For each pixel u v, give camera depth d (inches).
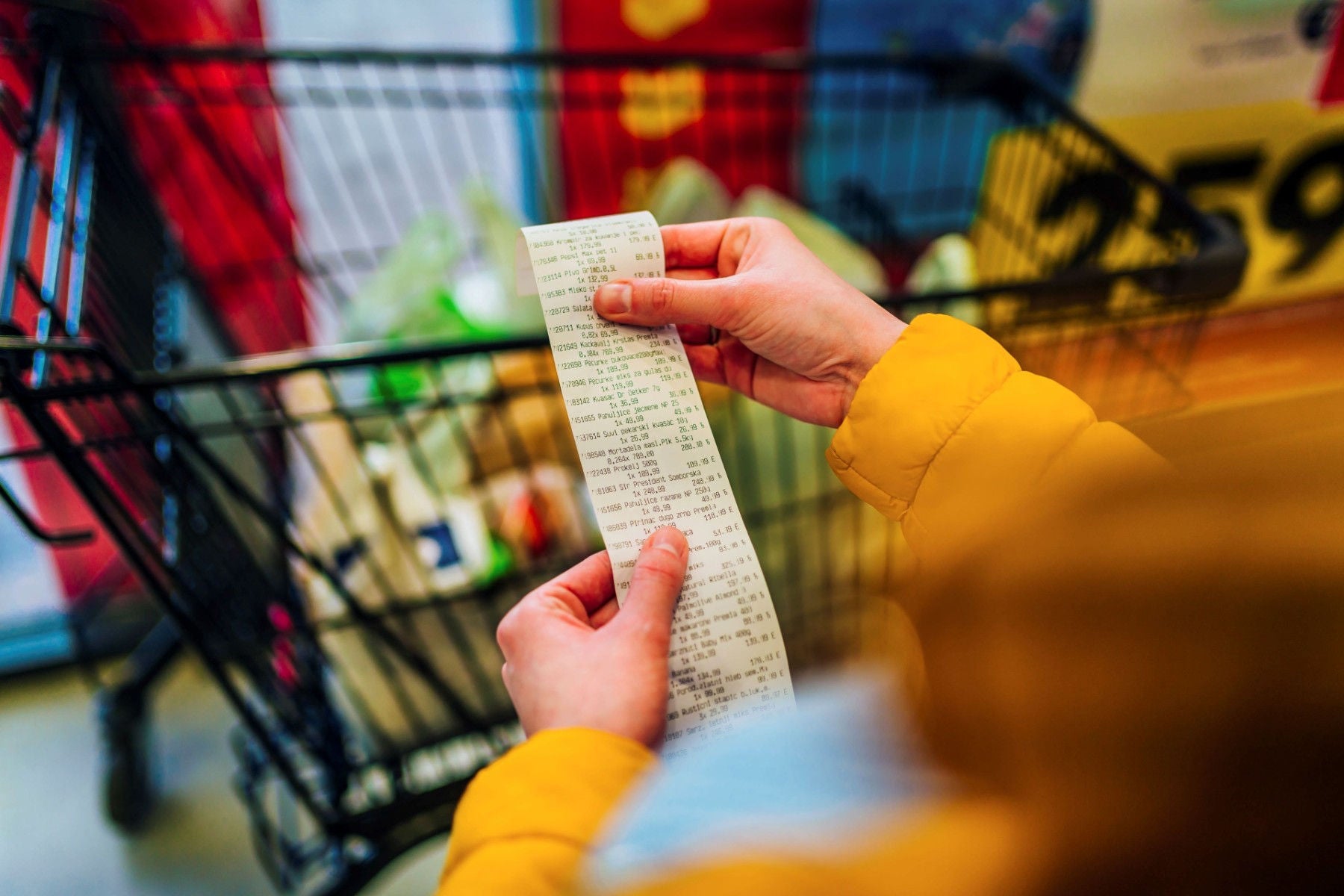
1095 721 8.8
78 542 29.0
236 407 40.3
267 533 53.9
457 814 17.6
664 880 11.7
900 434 24.0
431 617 44.9
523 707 21.3
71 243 37.2
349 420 35.6
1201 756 8.4
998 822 9.7
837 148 72.2
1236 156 77.8
